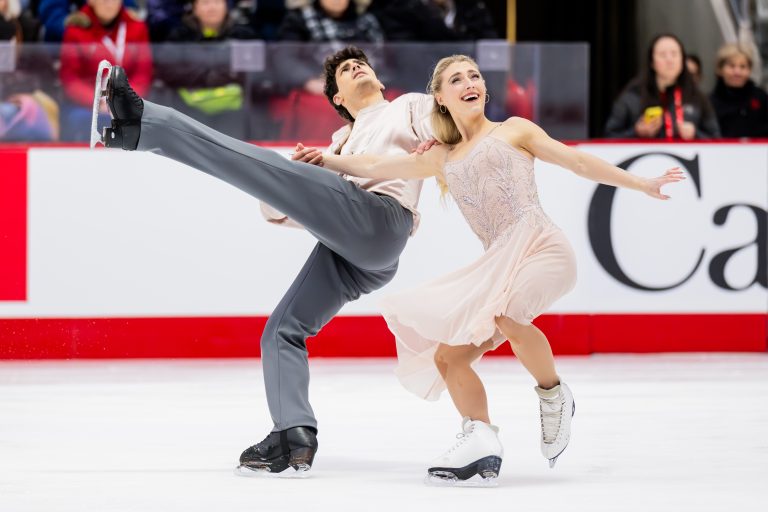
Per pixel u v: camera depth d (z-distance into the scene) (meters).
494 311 9.72
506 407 14.35
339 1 21.55
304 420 10.26
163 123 9.74
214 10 21.78
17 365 19.31
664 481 9.73
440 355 10.46
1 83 19.80
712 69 27.11
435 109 10.62
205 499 9.03
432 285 10.36
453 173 10.41
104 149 19.86
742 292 20.61
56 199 19.86
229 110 19.86
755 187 20.55
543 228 10.08
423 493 9.27
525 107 20.00
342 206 10.36
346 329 20.41
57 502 8.91
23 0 22.94
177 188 19.92
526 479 9.88
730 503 8.79
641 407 14.28
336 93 11.90
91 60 19.77
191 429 12.88
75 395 15.77
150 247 19.98
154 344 20.11
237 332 20.17
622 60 28.38
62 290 19.94
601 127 28.62
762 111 22.36
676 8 27.50
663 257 20.48
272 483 9.77
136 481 9.86
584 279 20.39
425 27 21.91
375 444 11.84
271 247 20.03
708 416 13.56
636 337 20.59
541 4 29.06
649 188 9.78
